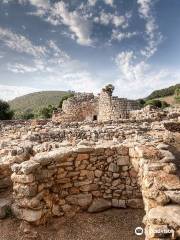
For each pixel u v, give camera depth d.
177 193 5.66
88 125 17.92
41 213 6.93
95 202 8.00
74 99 35.47
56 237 6.74
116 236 6.84
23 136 14.42
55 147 9.63
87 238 6.77
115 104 28.95
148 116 21.08
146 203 6.28
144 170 6.93
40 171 7.21
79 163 7.98
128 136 13.05
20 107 125.25
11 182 8.33
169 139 11.90
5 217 7.08
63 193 7.78
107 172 8.19
